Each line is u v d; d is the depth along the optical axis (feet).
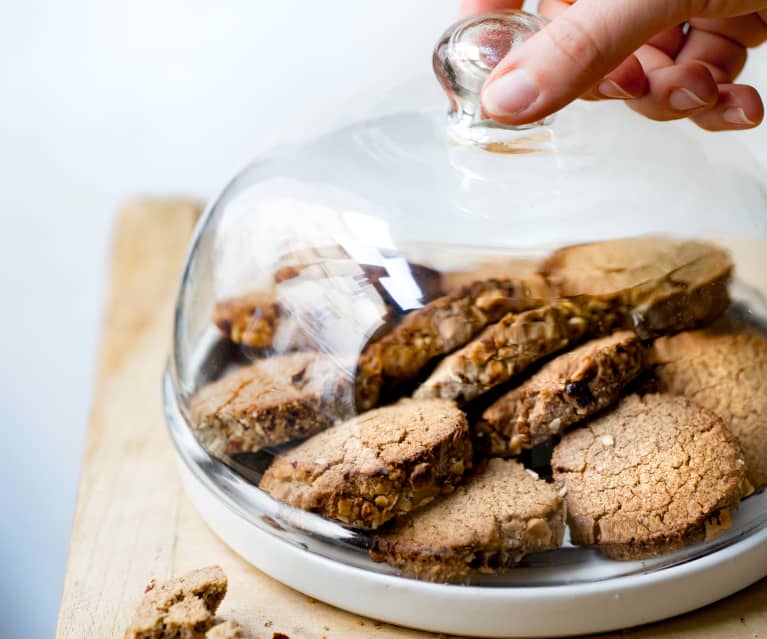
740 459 1.43
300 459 1.44
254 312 1.52
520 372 1.46
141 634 1.37
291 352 1.49
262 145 1.77
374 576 1.40
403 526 1.40
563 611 1.38
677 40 1.70
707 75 1.48
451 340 1.45
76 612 1.47
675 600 1.40
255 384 1.50
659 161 1.49
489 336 1.45
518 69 1.34
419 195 1.46
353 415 1.46
